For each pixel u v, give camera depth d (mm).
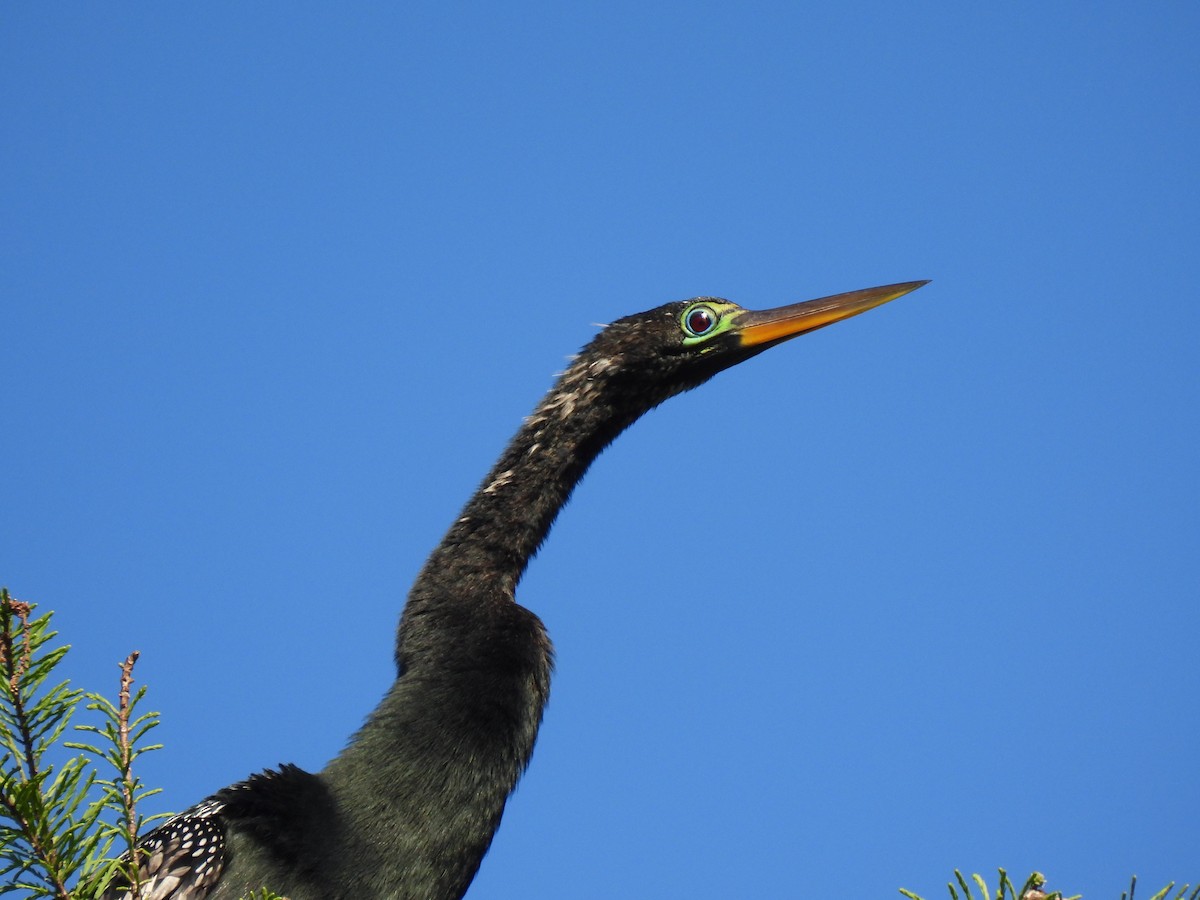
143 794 10188
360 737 11852
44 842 9555
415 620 12930
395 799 11430
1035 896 8055
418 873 11375
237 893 11188
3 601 9109
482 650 12430
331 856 11234
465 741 11750
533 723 12359
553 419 14914
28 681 9320
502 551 13820
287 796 11383
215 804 11609
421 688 12023
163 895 11141
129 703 10242
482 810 11703
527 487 14352
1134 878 8117
